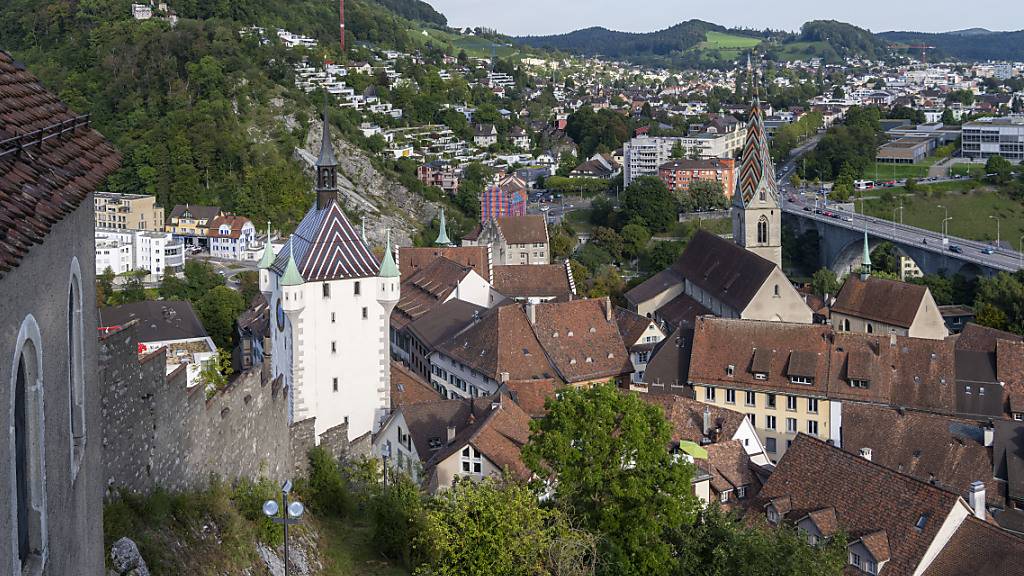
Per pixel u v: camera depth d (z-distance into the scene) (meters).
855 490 87.19
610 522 76.25
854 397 141.38
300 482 71.69
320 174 115.69
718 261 199.00
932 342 144.62
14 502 21.30
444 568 62.38
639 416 78.75
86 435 29.03
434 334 171.25
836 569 71.50
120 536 41.59
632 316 173.75
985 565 76.88
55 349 24.88
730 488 100.75
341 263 113.75
